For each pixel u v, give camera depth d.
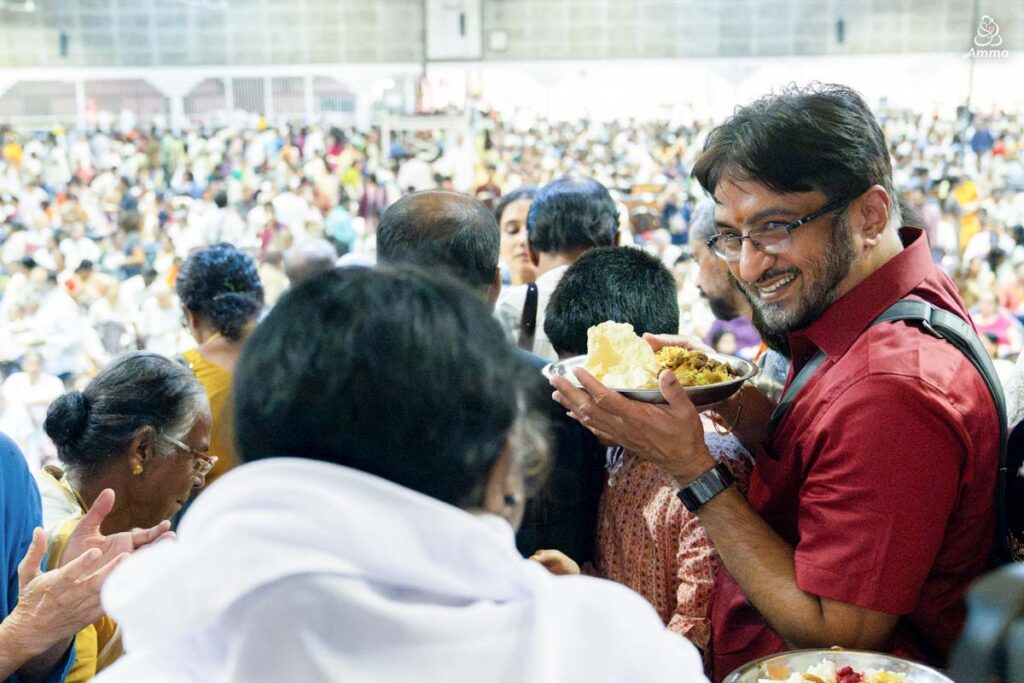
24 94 14.66
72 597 1.23
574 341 1.77
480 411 0.69
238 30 14.48
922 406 1.22
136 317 8.47
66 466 1.68
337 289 0.69
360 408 0.66
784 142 1.27
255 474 0.65
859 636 1.24
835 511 1.25
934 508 1.22
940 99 13.38
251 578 0.62
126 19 14.47
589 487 1.67
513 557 0.68
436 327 0.68
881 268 1.34
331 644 0.63
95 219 13.29
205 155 14.33
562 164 14.09
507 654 0.66
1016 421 1.47
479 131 14.27
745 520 1.33
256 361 0.69
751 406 1.60
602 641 0.69
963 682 0.73
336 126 14.45
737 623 1.47
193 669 0.67
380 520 0.64
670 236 12.57
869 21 13.43
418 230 1.78
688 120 14.02
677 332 1.80
